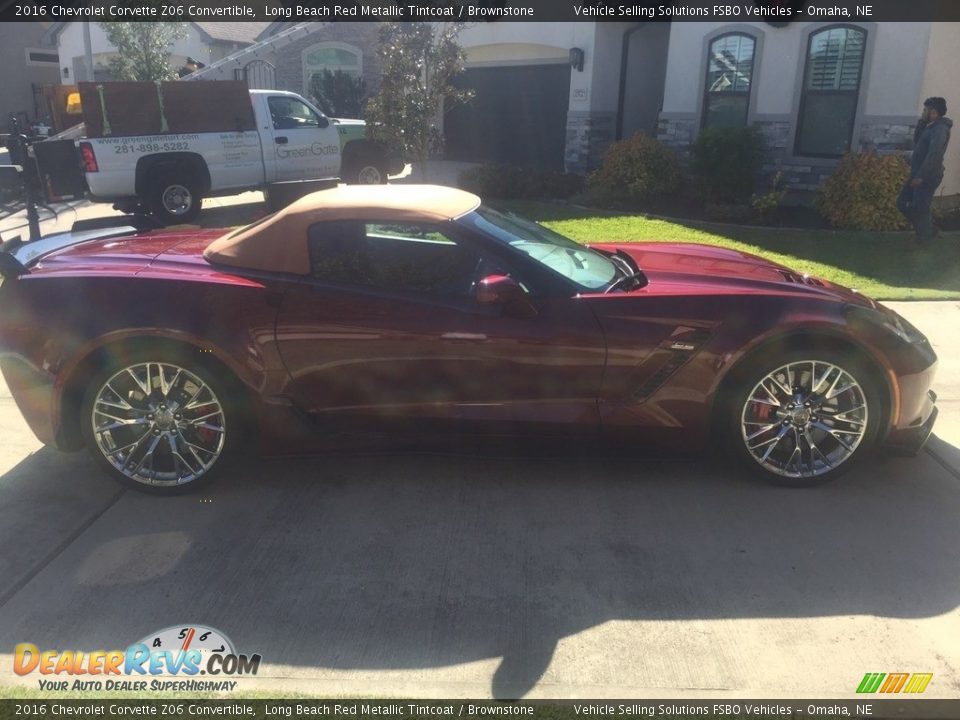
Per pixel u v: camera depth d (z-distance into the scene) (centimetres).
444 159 1950
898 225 1049
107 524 377
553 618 306
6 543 359
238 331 384
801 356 380
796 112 1234
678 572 333
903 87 1116
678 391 387
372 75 2208
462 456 408
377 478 420
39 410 394
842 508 383
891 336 382
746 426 393
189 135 1159
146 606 315
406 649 290
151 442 398
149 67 1691
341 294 389
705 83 1344
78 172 1107
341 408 399
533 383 390
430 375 391
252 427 402
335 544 358
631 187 1241
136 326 379
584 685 271
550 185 1380
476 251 395
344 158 1358
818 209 1115
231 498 401
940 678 271
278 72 2150
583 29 1527
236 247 406
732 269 440
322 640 295
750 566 337
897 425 391
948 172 1164
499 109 1798
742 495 396
